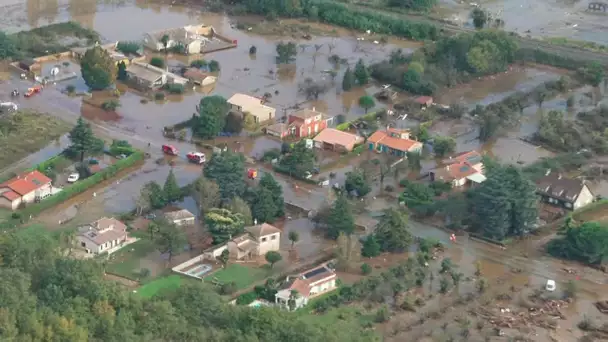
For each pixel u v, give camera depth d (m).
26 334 167.88
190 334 181.50
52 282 190.62
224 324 190.00
